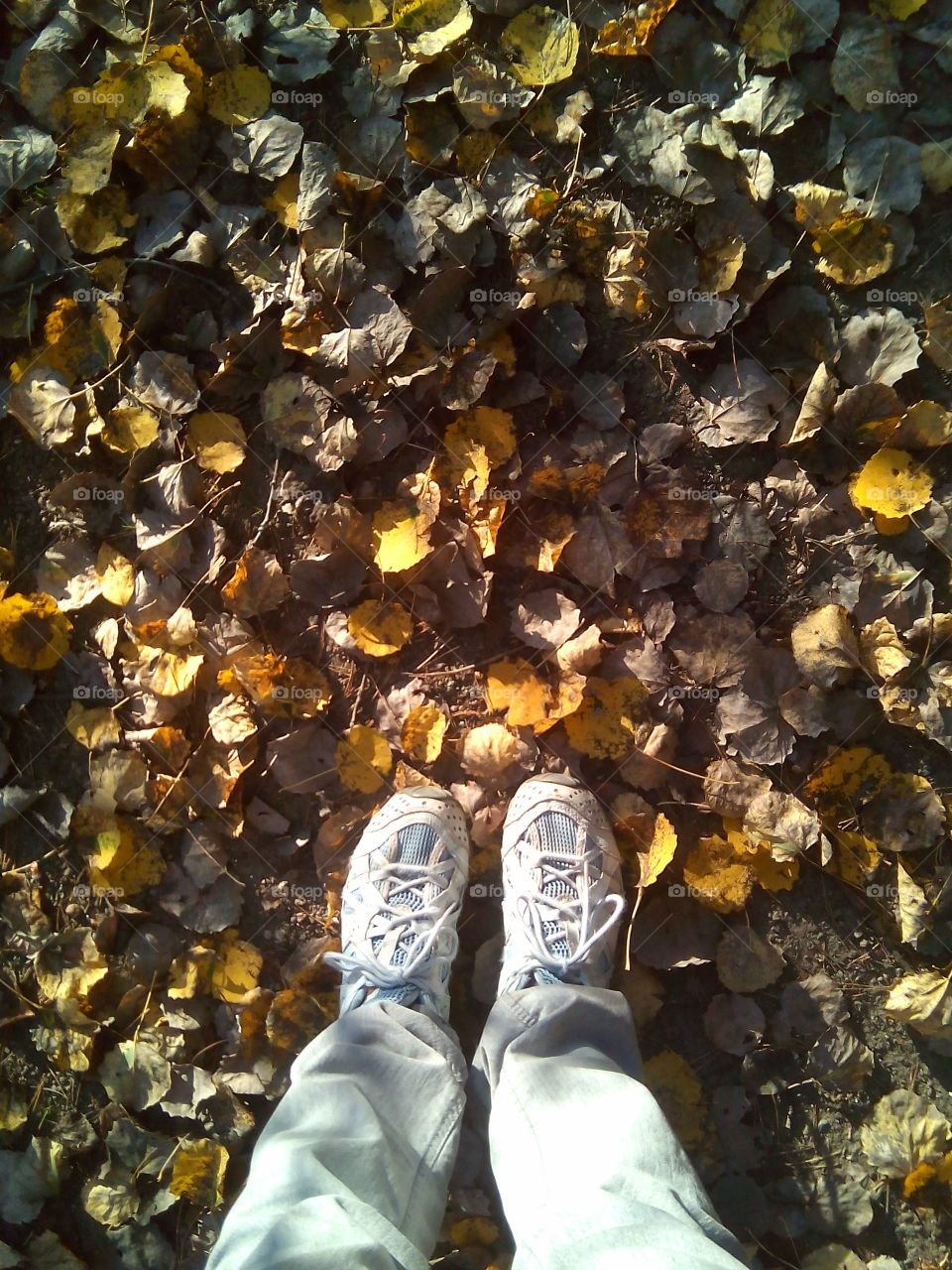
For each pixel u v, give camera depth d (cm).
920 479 111
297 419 114
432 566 112
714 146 111
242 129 115
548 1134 90
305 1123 93
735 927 113
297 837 117
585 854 110
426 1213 95
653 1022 114
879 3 112
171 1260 116
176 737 115
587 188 113
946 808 113
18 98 118
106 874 116
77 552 118
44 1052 118
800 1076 113
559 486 111
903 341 111
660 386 114
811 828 110
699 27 112
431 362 112
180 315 117
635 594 114
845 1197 112
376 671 116
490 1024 105
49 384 117
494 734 113
